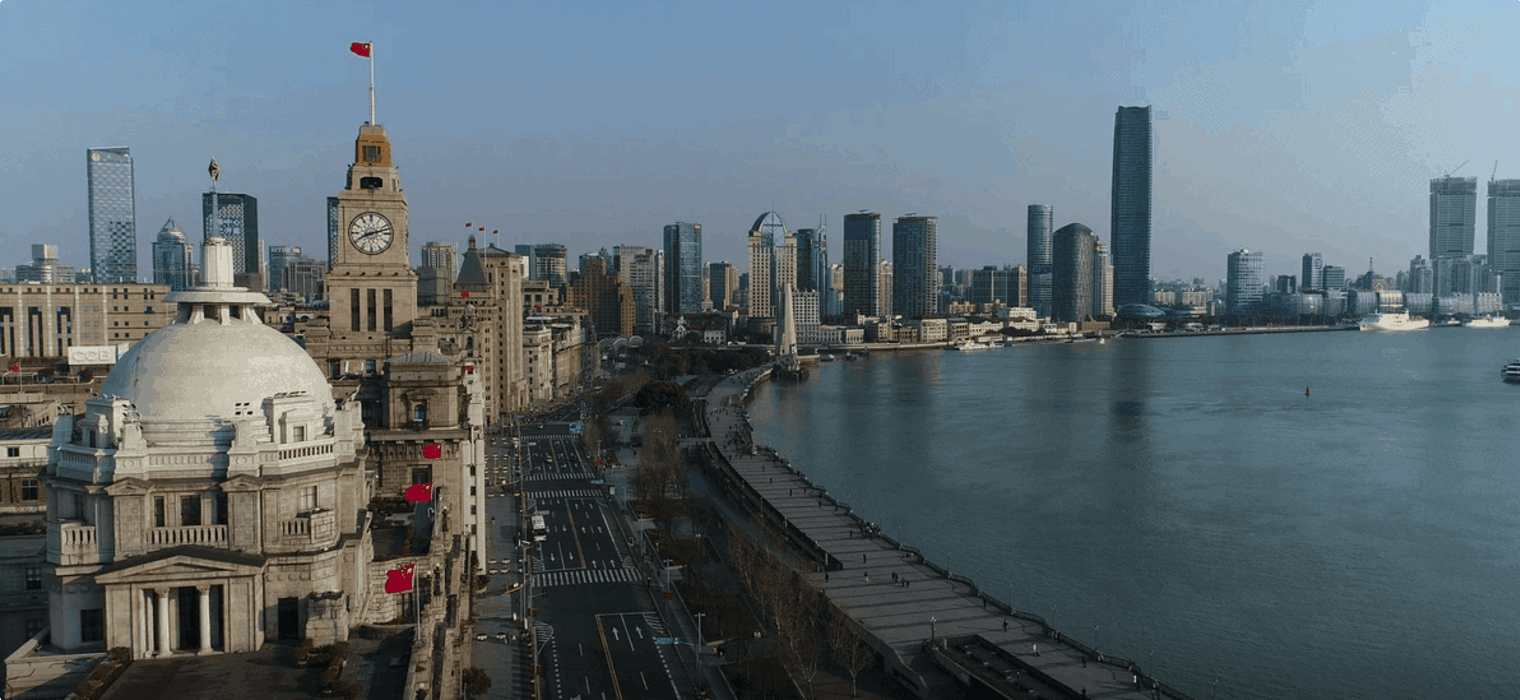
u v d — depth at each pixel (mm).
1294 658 181250
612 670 164625
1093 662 169500
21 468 145125
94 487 92250
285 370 105938
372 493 155750
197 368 99625
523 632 177625
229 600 93938
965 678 164000
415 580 106000
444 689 97750
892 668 172875
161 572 91750
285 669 90688
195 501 96562
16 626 110625
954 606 198875
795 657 164500
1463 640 188625
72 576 92812
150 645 93062
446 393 170375
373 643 97812
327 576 97938
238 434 95750
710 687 160500
